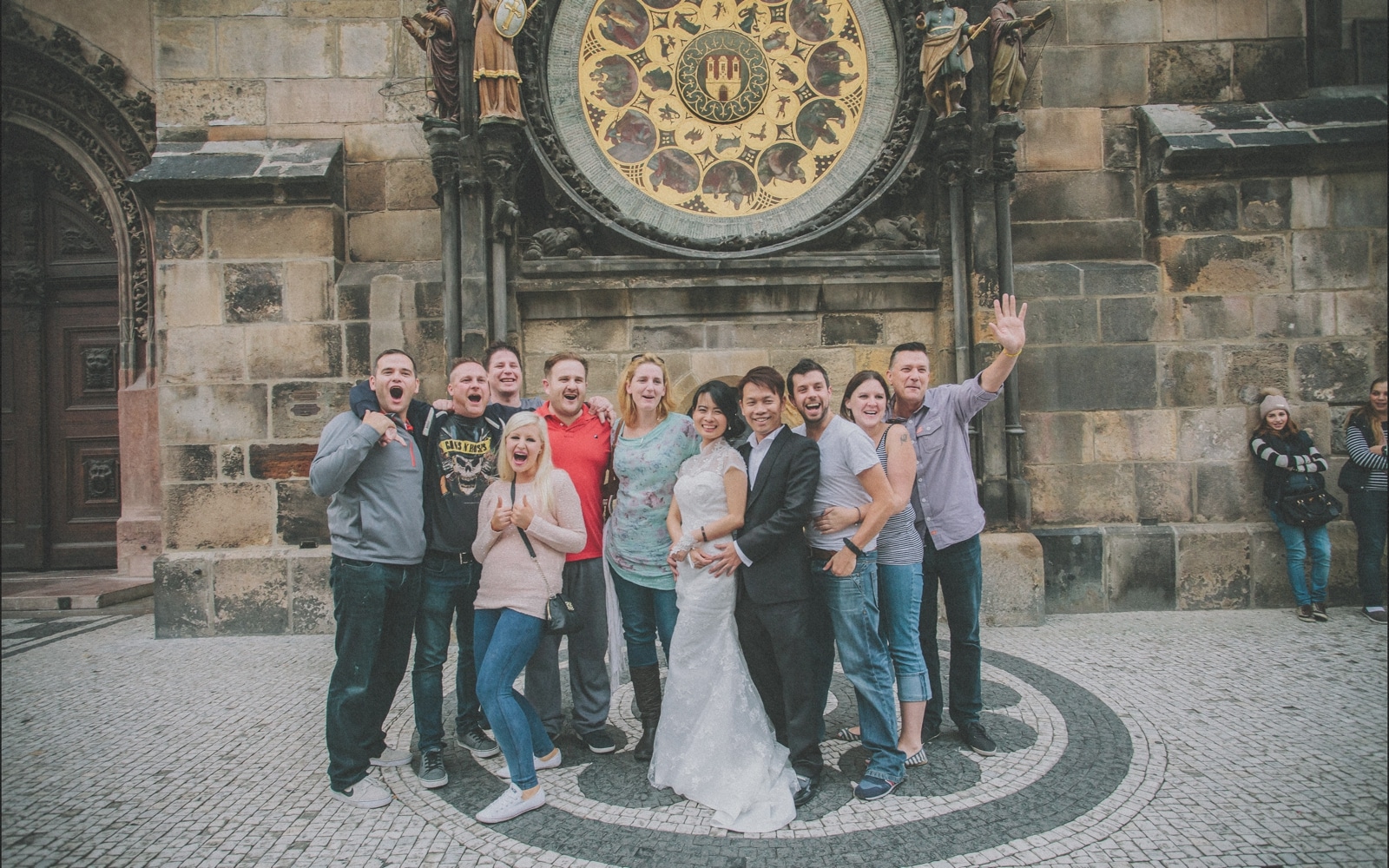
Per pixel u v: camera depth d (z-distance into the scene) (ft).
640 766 12.84
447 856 10.27
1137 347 22.77
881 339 22.84
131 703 16.17
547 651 13.58
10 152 28.07
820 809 11.21
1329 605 22.48
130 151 27.17
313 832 10.89
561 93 22.44
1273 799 11.25
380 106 23.43
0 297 28.89
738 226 22.66
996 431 21.71
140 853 10.40
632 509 13.09
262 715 15.44
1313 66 24.68
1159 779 11.90
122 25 26.91
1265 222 22.77
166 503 22.16
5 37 26.43
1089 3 23.43
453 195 21.30
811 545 11.98
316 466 11.28
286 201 22.39
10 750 13.82
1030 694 15.55
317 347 22.38
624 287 22.09
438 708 12.47
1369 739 13.16
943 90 21.54
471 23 21.40
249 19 23.32
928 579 13.33
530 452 11.70
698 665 11.75
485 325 21.25
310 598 21.81
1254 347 22.77
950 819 10.89
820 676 12.62
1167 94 23.54
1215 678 16.33
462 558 12.61
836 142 22.99
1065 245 23.39
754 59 22.82
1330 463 22.67
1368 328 22.65
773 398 11.93
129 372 27.89
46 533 28.71
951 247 22.18
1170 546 22.35
